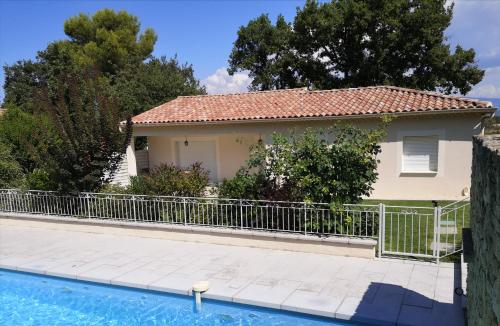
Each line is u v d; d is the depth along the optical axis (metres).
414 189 14.39
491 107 12.63
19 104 30.98
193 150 19.78
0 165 12.91
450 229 9.19
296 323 5.75
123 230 9.90
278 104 17.33
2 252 8.88
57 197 10.86
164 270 7.42
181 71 35.09
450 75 26.91
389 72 28.25
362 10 26.03
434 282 6.39
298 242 8.11
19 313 6.67
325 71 30.55
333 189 8.09
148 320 6.25
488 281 3.00
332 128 9.30
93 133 10.77
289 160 8.38
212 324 6.00
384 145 14.50
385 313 5.39
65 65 25.30
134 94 27.78
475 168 4.55
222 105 18.81
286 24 32.62
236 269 7.32
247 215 8.77
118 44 34.00
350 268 7.14
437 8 26.28
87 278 7.25
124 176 18.11
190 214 9.34
